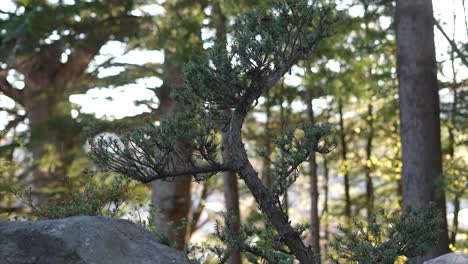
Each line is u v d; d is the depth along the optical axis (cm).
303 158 545
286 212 545
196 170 534
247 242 591
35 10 1492
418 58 1118
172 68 1554
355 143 2656
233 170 534
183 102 556
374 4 1348
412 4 1125
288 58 550
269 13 547
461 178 1336
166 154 529
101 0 1591
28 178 1577
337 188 2777
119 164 543
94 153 529
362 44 1472
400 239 544
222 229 595
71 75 1778
